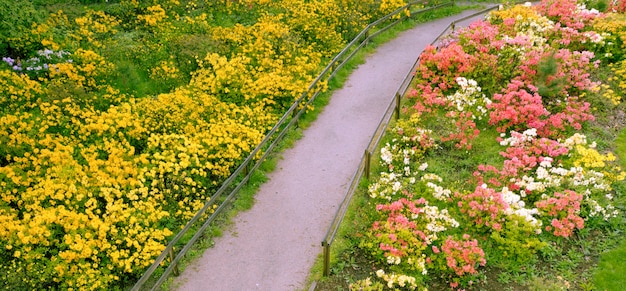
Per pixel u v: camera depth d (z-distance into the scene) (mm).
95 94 12836
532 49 14359
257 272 8750
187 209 9680
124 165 10297
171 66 14539
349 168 11406
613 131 12039
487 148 11719
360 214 9922
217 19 17891
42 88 12523
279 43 15930
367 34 18281
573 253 8906
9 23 13258
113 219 8938
